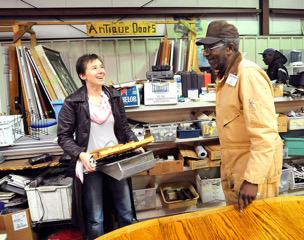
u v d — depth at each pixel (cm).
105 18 309
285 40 355
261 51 347
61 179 200
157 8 312
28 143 195
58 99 219
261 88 106
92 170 130
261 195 119
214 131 231
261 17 350
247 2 344
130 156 140
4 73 227
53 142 196
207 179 241
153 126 230
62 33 303
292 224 89
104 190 181
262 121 103
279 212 96
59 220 192
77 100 150
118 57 298
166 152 260
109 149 122
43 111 236
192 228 89
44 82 226
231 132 123
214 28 120
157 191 267
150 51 303
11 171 216
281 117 240
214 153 228
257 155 103
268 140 102
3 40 288
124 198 168
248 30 353
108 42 294
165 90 220
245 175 103
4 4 285
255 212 96
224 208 100
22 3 288
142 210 243
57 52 270
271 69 298
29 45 285
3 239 109
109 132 161
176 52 277
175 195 252
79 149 143
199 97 238
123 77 302
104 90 165
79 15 301
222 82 127
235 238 83
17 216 184
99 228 166
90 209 163
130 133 174
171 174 268
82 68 152
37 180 190
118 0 305
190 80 240
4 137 187
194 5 326
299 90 235
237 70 114
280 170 121
